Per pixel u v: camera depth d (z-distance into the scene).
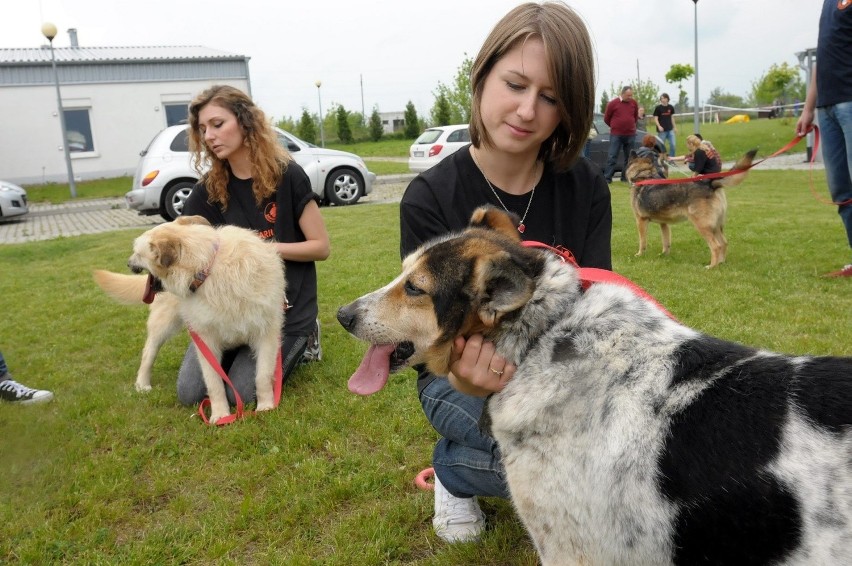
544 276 2.22
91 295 7.92
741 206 12.34
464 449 2.82
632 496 1.88
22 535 3.09
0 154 25.33
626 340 2.06
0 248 11.51
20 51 29.72
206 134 4.79
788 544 1.69
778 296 6.29
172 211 13.51
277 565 2.80
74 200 20.95
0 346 6.06
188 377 4.59
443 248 2.31
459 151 3.03
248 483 3.45
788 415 1.76
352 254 9.40
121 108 26.69
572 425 2.01
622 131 17.78
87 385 5.00
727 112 50.31
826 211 11.24
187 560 2.90
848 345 4.82
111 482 3.49
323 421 4.14
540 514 2.10
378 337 2.36
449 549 2.87
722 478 1.76
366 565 2.80
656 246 9.55
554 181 2.95
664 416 1.89
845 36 5.95
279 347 4.58
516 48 2.53
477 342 2.21
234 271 4.34
